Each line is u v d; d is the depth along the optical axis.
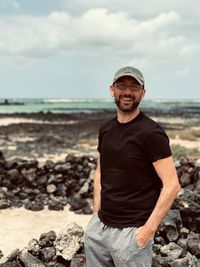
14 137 34.84
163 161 3.52
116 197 3.68
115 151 3.67
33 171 12.24
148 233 3.49
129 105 3.63
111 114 88.06
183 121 64.56
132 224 3.60
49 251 6.00
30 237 8.51
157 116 80.62
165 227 7.11
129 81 3.59
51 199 11.48
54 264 5.86
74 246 5.98
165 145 3.54
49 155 23.12
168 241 7.09
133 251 3.54
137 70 3.66
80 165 12.36
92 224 3.90
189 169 11.31
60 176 12.15
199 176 10.86
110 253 3.74
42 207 10.92
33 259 5.84
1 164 12.23
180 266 5.87
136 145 3.59
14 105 160.88
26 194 11.83
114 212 3.69
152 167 3.62
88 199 11.53
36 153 23.81
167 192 3.48
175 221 7.36
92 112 100.19
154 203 3.65
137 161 3.60
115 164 3.68
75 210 10.81
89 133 39.97
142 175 3.61
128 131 3.65
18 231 8.91
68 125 50.31
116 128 3.75
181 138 33.94
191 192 9.24
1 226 9.27
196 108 150.38
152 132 3.54
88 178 12.20
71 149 26.41
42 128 44.16
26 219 9.95
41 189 12.10
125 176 3.63
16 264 5.69
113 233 3.66
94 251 3.88
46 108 132.38
